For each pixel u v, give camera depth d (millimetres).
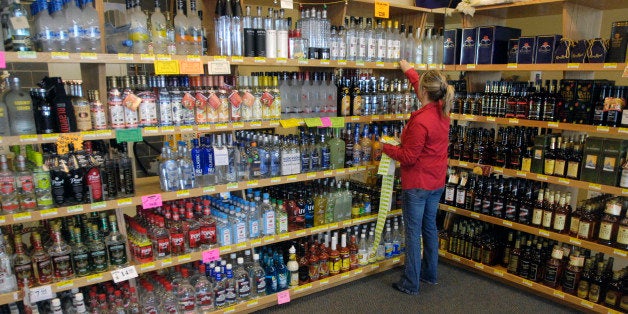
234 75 3160
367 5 3449
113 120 2416
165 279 2752
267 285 3088
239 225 2932
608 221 2928
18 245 2314
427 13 3824
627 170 2805
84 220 2598
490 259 3625
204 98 2688
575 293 3129
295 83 3119
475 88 4066
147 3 3693
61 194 2346
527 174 3361
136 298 2699
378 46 3457
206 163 2801
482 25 3936
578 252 3121
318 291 3412
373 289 3463
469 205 3807
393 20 4047
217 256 2846
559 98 3168
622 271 2975
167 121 2584
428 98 3049
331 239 3410
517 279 3420
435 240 3441
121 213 2676
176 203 2912
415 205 3182
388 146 3162
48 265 2359
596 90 2973
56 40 2258
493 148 3658
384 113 3668
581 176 3076
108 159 2514
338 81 3432
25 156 2486
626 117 2766
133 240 2699
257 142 3053
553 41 3150
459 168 4250
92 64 2529
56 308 2344
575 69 2994
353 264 3537
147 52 2531
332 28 3232
